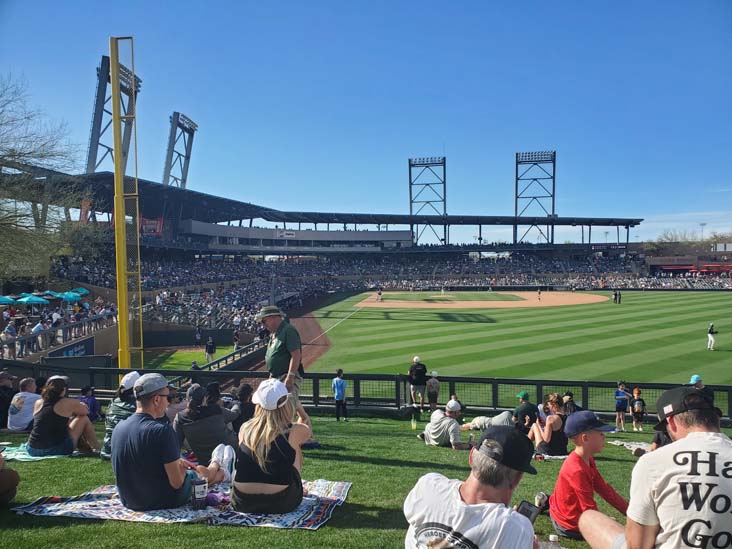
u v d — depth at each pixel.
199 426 6.48
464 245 107.06
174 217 74.50
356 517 5.15
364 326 41.97
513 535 2.50
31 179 23.58
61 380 7.36
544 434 9.52
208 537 4.46
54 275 40.81
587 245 108.44
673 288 86.81
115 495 5.47
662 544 2.70
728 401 14.97
